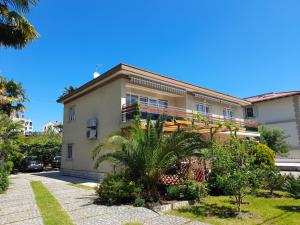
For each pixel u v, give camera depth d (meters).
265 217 7.51
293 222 6.95
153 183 9.99
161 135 10.05
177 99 21.00
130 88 17.69
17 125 16.00
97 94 19.20
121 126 15.66
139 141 9.83
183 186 10.16
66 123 23.84
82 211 8.41
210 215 7.88
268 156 12.69
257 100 33.16
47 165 33.88
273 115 31.67
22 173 26.19
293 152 29.30
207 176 11.64
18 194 12.16
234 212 8.18
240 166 8.34
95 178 18.05
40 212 8.36
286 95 30.11
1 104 25.95
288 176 11.58
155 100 19.34
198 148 9.95
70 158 22.44
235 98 24.69
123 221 7.22
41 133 46.97
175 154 9.91
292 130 29.81
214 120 19.97
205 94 21.27
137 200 9.28
